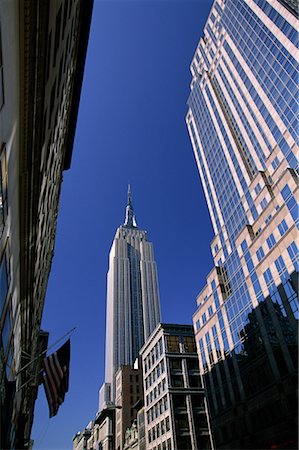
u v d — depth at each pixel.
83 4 30.42
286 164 51.41
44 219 30.52
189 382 71.31
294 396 38.12
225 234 70.31
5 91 13.42
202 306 67.06
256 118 64.88
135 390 116.69
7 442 18.92
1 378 16.80
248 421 46.19
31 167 19.42
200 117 97.00
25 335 30.19
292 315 40.25
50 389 19.14
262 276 47.75
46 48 16.88
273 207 49.44
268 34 63.03
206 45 98.38
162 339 77.25
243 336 50.59
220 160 79.81
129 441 92.94
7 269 17.03
